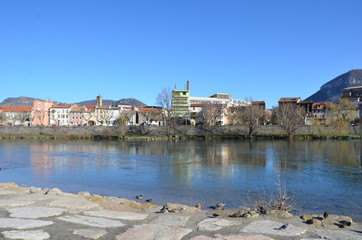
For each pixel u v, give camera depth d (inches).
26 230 417.4
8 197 660.1
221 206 789.9
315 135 4220.0
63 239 385.1
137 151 2667.3
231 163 1785.2
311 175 1357.0
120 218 507.2
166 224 482.0
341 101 4714.6
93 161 1935.3
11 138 4854.8
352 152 2427.4
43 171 1519.4
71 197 678.5
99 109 6865.2
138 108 7504.9
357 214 748.6
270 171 1467.8
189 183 1175.0
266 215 564.7
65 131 5093.5
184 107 7057.1
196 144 3538.4
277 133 4456.2
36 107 6850.4
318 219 569.3
